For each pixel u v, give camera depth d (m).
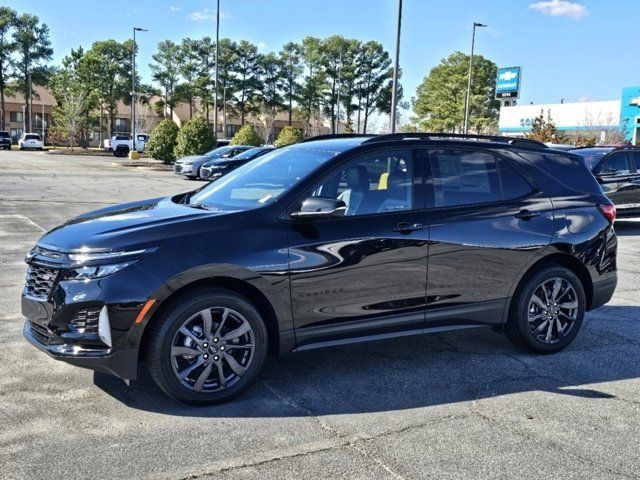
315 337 4.36
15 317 5.91
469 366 4.96
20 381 4.39
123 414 3.92
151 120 89.12
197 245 3.96
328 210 4.09
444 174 4.87
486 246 4.86
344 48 89.19
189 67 86.81
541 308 5.21
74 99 70.12
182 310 3.92
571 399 4.35
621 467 3.42
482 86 73.31
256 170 5.00
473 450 3.57
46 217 12.91
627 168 12.93
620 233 13.29
